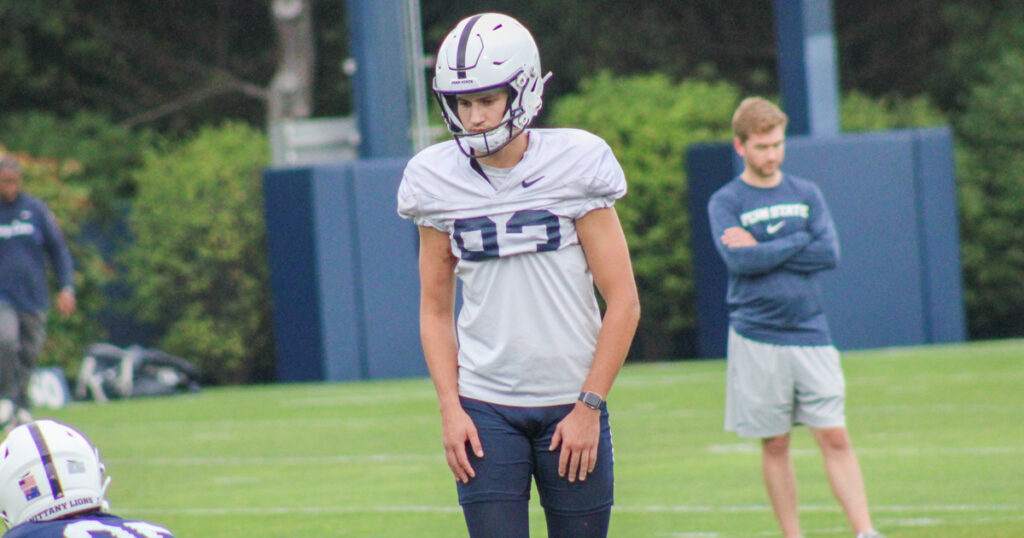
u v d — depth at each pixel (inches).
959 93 3789.4
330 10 4092.0
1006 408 1627.7
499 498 616.7
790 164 2399.1
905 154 2485.2
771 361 911.0
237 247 2810.0
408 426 1737.2
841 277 2443.4
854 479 904.3
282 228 2469.2
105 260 3002.0
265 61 4180.6
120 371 2343.8
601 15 3973.9
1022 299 3193.9
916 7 3907.5
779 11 2507.4
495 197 610.5
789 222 920.9
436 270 637.9
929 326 2507.4
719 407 1775.3
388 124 2536.9
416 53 2546.8
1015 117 3157.0
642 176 2760.8
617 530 1026.7
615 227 620.7
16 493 531.8
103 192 3024.1
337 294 2443.4
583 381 624.7
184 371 2426.2
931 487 1151.6
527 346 616.1
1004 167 3154.5
